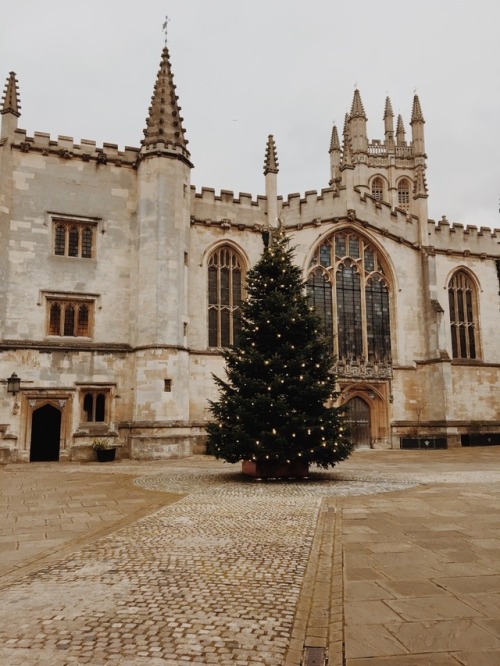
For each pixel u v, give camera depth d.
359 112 70.44
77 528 10.44
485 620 5.47
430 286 37.72
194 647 5.01
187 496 14.32
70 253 29.45
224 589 6.63
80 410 27.72
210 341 32.16
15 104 29.00
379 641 4.99
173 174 29.92
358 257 37.00
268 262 19.94
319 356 18.70
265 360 18.14
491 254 41.16
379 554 8.11
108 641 5.14
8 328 27.31
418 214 39.22
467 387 38.56
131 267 30.14
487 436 37.34
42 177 29.03
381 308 37.31
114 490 15.68
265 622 5.59
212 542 9.08
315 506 12.56
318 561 7.84
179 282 29.20
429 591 6.39
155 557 8.14
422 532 9.61
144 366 28.14
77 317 29.06
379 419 35.72
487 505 12.45
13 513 12.03
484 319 40.19
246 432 17.75
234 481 17.53
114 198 30.34
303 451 17.55
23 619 5.69
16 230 28.14
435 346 36.75
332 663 4.61
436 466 23.06
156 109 30.66
